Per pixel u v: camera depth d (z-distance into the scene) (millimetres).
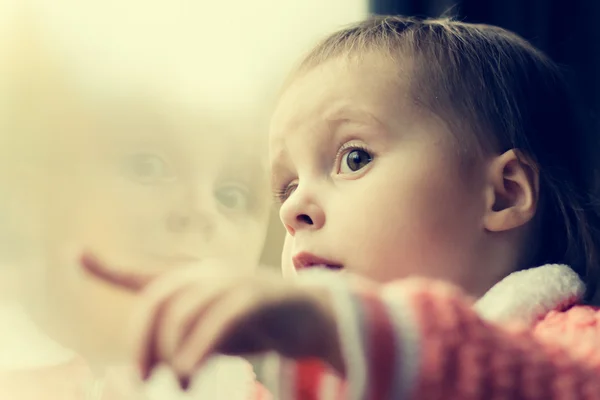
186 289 311
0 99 672
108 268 329
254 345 315
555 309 542
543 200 653
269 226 735
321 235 614
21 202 637
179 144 685
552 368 373
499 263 612
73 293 588
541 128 699
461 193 608
